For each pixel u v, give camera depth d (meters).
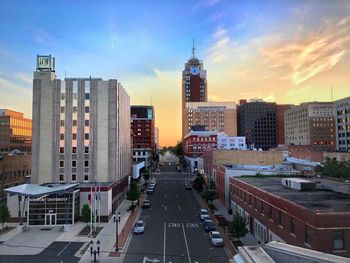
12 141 138.00
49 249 43.00
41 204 56.88
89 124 72.69
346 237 28.81
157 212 67.94
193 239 47.41
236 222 44.09
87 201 62.06
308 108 193.38
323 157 107.88
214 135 184.62
